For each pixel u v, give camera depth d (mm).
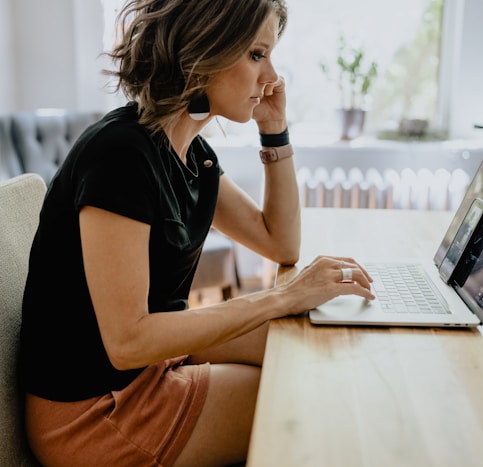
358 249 1377
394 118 3137
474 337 912
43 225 979
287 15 1079
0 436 937
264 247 1305
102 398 994
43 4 2891
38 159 2518
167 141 1010
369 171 2896
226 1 938
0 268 1002
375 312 976
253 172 2998
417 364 822
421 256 1330
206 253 2459
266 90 1231
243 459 1042
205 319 924
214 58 949
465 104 2967
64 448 990
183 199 1067
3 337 985
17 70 2947
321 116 3180
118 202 872
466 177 2801
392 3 3010
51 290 980
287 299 979
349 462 606
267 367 807
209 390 1030
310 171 2932
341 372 795
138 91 1007
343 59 2986
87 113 2672
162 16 965
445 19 3004
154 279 1011
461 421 684
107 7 2916
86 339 978
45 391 992
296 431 658
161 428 987
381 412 699
